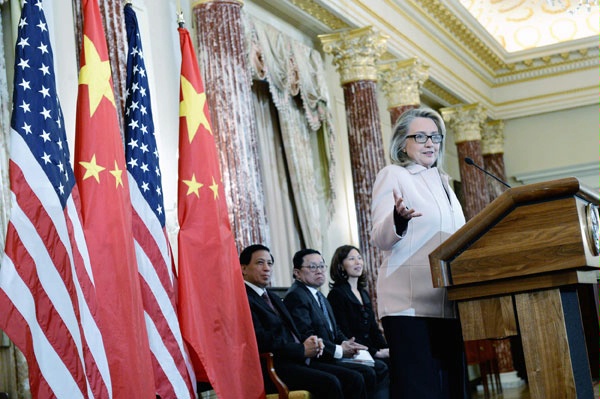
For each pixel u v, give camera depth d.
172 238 6.99
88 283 4.14
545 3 16.42
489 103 16.33
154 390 4.45
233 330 5.24
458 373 3.19
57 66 6.03
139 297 4.48
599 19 16.34
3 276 3.80
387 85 11.98
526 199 2.67
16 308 3.78
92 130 4.48
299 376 5.55
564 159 16.52
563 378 2.65
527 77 16.52
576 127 16.50
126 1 5.33
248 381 5.21
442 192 3.27
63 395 3.80
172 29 7.67
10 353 4.92
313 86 9.84
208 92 7.62
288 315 6.01
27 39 4.22
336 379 5.53
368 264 10.08
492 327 2.78
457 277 2.78
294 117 9.73
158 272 4.80
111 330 4.26
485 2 16.62
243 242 7.26
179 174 5.39
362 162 10.27
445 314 3.11
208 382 5.44
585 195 2.74
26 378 4.93
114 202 4.45
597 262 2.76
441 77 13.55
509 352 13.75
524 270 2.68
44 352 3.80
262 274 5.94
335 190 10.66
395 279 3.17
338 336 6.64
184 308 5.05
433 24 13.04
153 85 7.27
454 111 15.20
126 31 5.42
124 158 4.71
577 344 2.72
